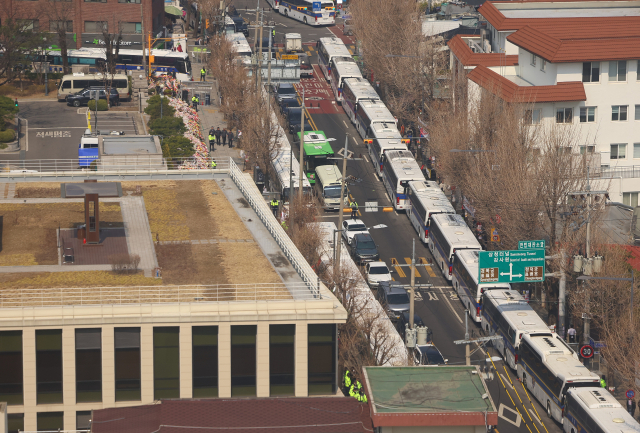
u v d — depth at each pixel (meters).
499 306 131.38
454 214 159.00
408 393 93.88
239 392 93.12
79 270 103.75
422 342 120.56
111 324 89.94
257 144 175.12
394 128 194.00
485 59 197.88
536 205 140.25
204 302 92.88
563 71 175.62
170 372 91.94
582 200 143.00
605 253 133.38
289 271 105.00
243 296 96.75
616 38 180.62
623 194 170.38
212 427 87.56
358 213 175.12
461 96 194.12
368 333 116.56
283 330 92.44
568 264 131.62
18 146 182.62
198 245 112.19
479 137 163.88
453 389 94.94
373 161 194.38
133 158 150.88
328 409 90.88
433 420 89.75
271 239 115.12
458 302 145.50
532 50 181.88
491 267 124.44
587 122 176.75
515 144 151.00
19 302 94.06
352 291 126.50
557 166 141.12
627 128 177.75
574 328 133.75
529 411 117.94
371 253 156.00
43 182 133.12
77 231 114.56
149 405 91.31
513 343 125.50
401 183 174.62
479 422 90.06
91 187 114.69
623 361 115.56
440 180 185.75
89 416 91.50
